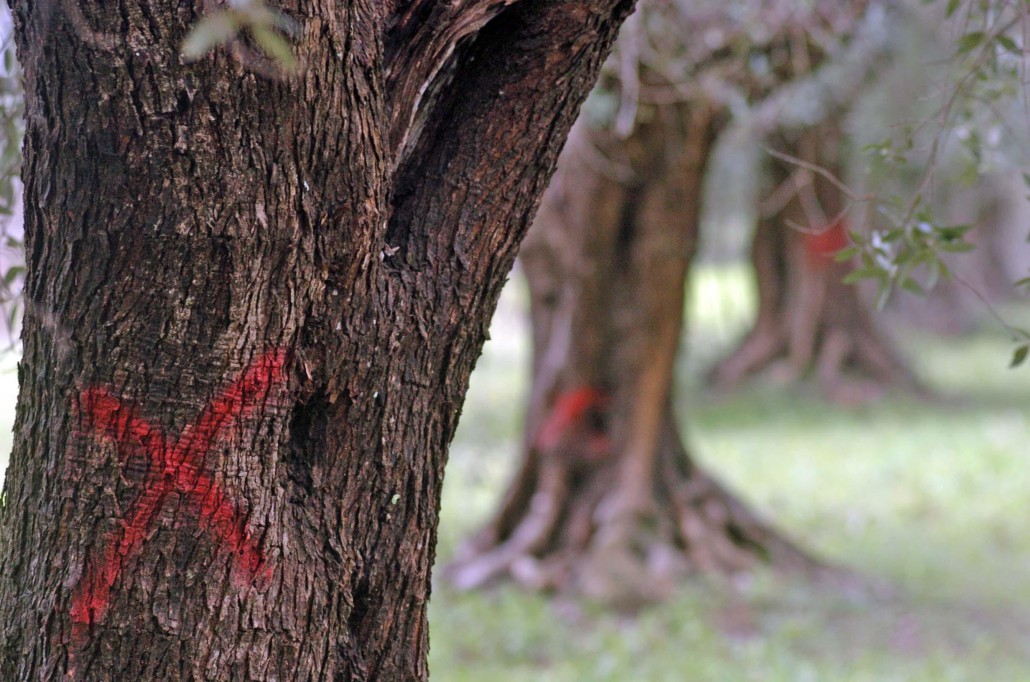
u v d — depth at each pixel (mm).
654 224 8844
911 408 17391
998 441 14648
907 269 3732
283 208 2291
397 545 2719
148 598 2375
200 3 2160
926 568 9859
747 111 7914
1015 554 10297
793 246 18547
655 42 6883
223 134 2215
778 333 18969
